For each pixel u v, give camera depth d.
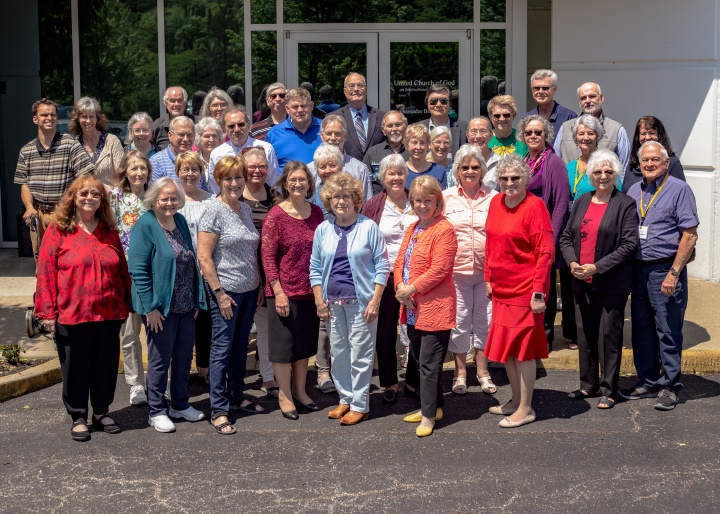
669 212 6.92
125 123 11.68
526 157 7.88
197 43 11.51
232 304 6.68
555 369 7.99
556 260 7.76
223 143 8.51
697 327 8.64
